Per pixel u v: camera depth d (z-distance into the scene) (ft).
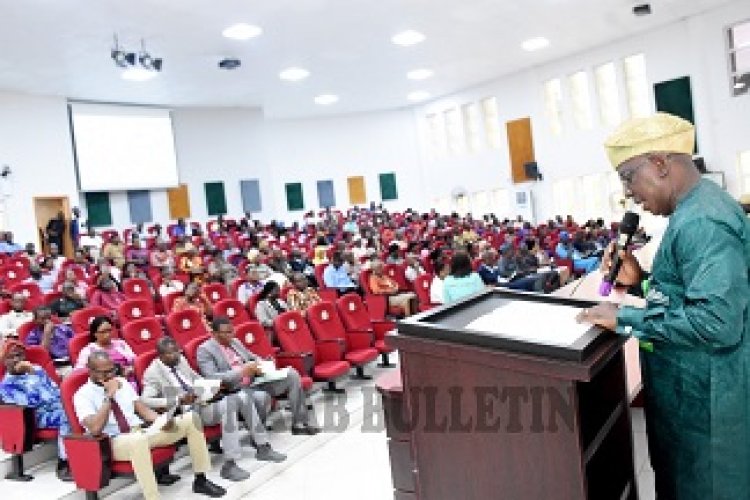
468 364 3.44
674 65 38.27
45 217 37.68
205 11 25.99
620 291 5.62
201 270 28.19
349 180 59.93
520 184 49.57
